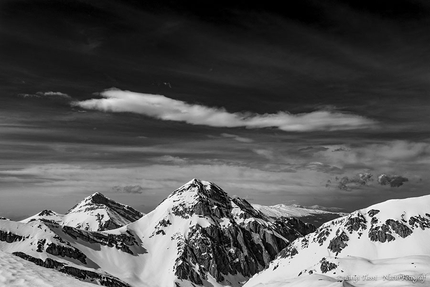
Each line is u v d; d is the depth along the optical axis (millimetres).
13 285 33188
